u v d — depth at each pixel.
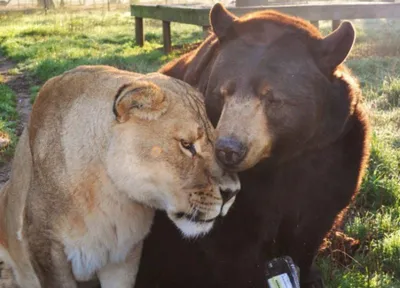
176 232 3.96
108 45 16.19
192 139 3.13
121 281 3.75
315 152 3.65
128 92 3.06
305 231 3.96
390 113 8.00
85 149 3.28
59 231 3.38
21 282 3.93
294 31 3.48
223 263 3.91
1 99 10.02
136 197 3.25
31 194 3.44
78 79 3.48
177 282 4.18
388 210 5.54
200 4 15.52
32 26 20.95
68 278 3.52
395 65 10.73
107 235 3.44
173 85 3.30
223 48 3.59
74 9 37.78
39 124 3.51
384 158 6.33
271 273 3.89
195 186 3.18
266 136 3.30
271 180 3.65
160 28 19.81
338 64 3.51
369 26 15.62
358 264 4.75
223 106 3.38
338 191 3.86
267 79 3.29
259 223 3.78
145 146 3.12
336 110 3.53
